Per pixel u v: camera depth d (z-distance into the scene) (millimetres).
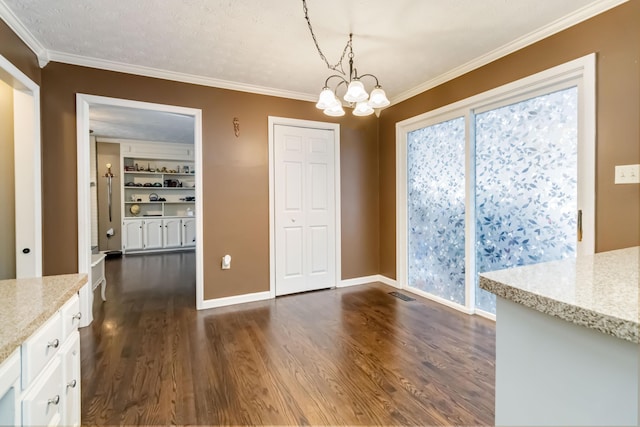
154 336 2590
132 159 7125
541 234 2496
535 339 859
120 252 6680
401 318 2951
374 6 2064
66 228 2766
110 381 1933
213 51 2668
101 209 6582
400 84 3461
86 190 2840
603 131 2070
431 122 3447
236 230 3441
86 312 2816
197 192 3250
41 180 2625
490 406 1682
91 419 1593
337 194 4016
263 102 3561
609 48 2037
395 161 3957
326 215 3975
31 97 2508
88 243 2852
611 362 696
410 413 1633
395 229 4000
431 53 2732
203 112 3270
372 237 4273
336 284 4035
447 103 3229
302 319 2953
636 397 657
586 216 2152
